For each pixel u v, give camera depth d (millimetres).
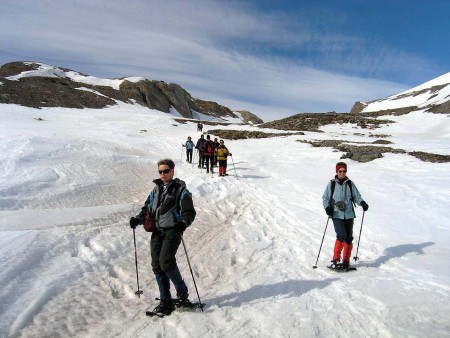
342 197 6414
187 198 4664
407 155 20031
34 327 4363
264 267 6645
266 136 35062
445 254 6863
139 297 5371
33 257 5891
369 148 23203
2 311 4453
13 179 12133
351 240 6438
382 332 4305
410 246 7441
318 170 17984
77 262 6223
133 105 75812
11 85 63781
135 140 31594
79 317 4707
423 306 4863
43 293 5016
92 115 54656
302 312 4797
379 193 12328
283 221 9992
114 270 6312
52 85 71750
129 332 4367
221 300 5207
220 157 16828
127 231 8125
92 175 14445
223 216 10578
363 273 6207
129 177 15367
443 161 18078
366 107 79688
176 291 5195
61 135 27391
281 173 17328
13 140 17781
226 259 7047
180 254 7215
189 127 50531
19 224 7594
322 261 6945
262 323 4535
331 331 4352
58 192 11672
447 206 10516
